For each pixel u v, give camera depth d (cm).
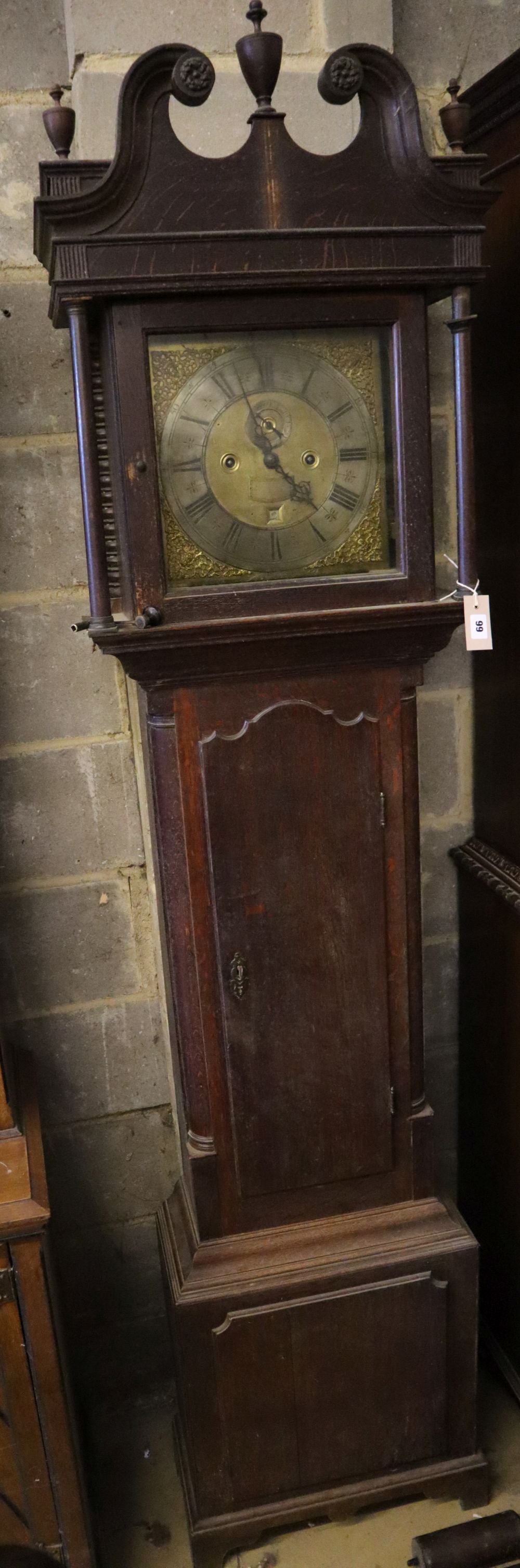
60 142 123
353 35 153
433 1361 171
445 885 203
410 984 160
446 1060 214
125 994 192
